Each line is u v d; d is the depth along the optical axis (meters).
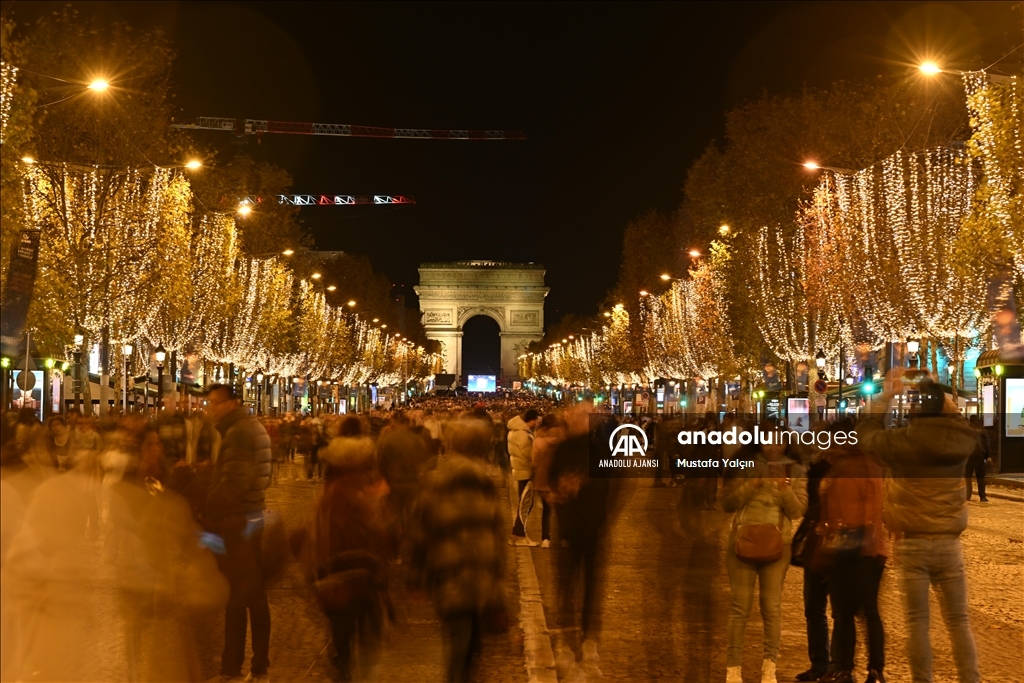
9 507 12.02
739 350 75.31
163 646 15.42
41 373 56.56
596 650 15.53
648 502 40.81
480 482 12.65
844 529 13.35
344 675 12.96
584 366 175.62
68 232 51.25
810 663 15.01
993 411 53.34
